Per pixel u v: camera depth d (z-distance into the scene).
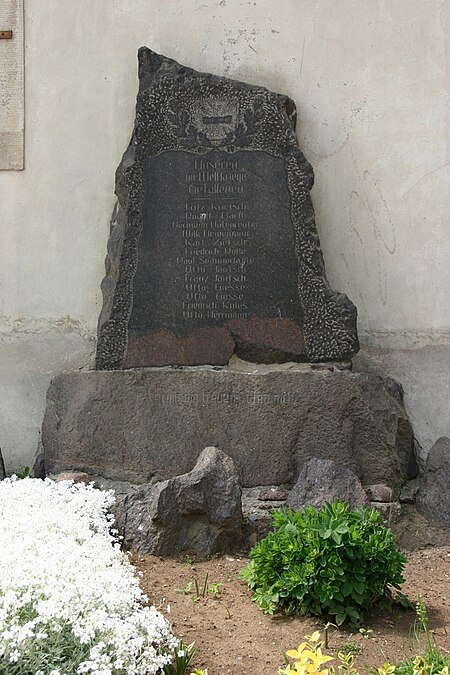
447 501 6.09
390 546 4.39
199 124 6.75
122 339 6.70
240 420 6.32
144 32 7.39
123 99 7.39
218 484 5.34
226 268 6.66
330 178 7.17
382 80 7.16
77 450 6.54
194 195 6.71
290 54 7.25
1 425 7.42
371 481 6.20
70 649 3.50
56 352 7.41
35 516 4.77
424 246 7.08
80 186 7.43
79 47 7.44
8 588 3.67
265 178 6.68
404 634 4.19
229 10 7.33
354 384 6.23
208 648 4.02
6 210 7.46
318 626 4.23
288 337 6.59
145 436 6.43
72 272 7.43
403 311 7.08
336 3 7.23
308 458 6.21
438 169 7.08
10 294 7.46
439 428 6.97
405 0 7.16
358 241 7.14
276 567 4.45
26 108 7.46
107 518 5.30
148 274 6.71
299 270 6.63
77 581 3.81
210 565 5.11
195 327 6.64
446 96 7.09
